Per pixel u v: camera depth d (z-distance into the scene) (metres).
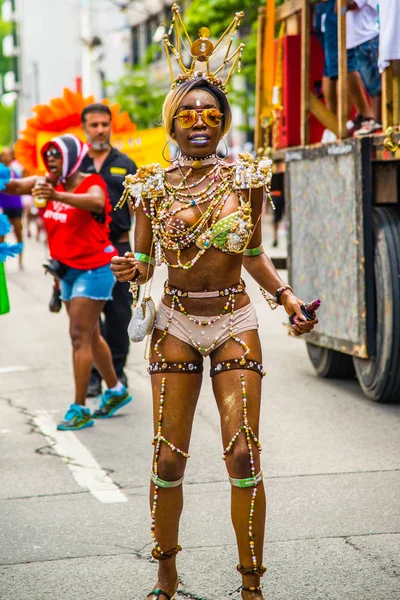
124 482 6.91
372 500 6.33
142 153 12.22
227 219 4.69
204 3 24.34
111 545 5.70
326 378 10.34
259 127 11.68
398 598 4.85
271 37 11.44
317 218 9.65
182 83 4.82
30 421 8.84
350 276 8.99
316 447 7.63
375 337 8.81
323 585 5.02
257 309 15.94
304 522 5.95
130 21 40.50
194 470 7.10
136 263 4.75
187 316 4.75
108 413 8.91
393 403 9.10
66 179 8.38
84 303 8.37
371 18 9.36
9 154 21.66
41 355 12.19
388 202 8.74
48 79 50.41
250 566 4.62
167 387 4.73
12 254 7.89
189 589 5.04
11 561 5.48
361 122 9.66
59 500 6.54
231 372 4.68
